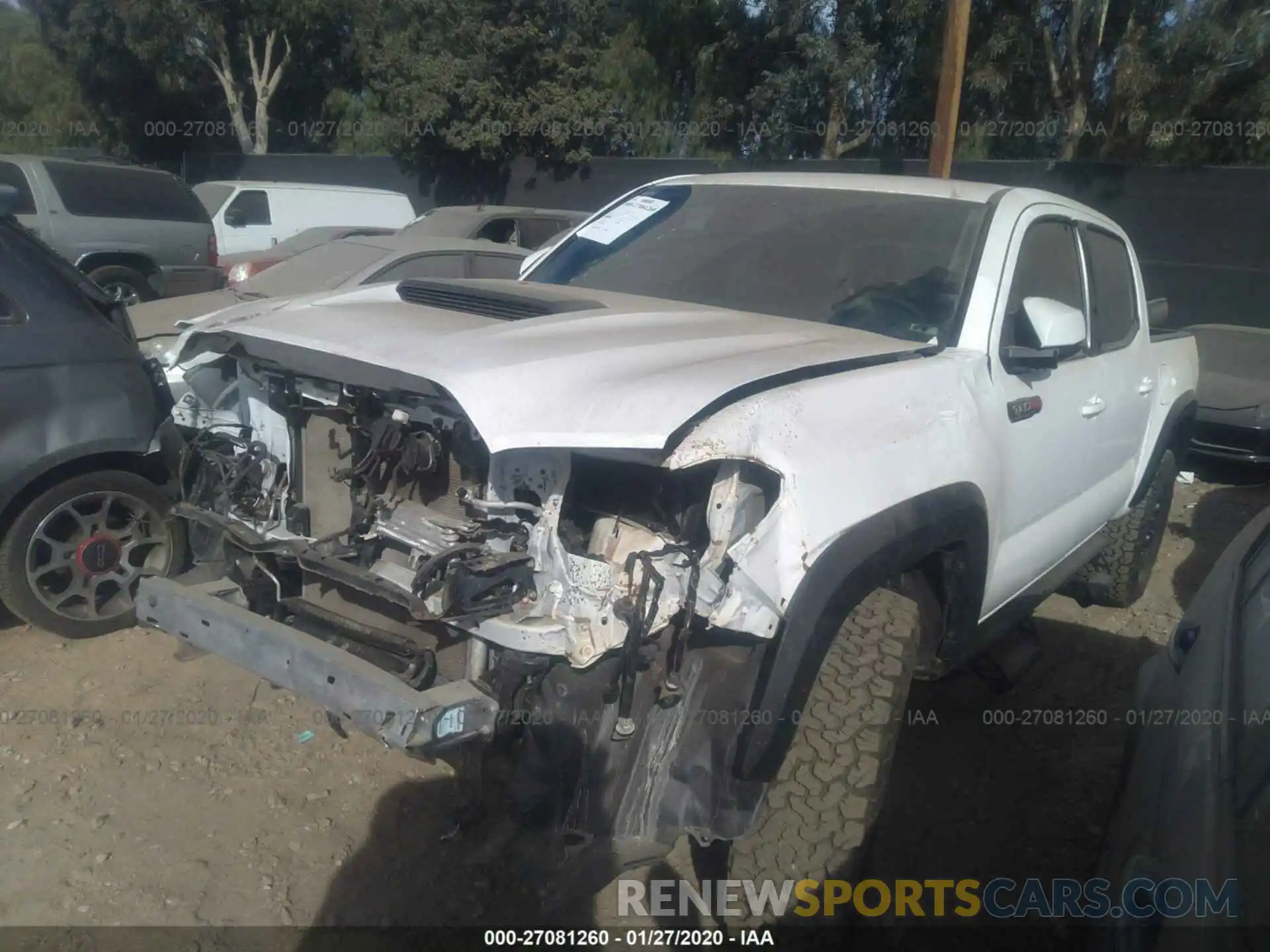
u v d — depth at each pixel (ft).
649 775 8.25
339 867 10.43
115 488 14.52
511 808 8.04
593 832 8.07
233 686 13.64
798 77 55.98
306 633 9.31
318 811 11.23
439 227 36.65
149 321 22.36
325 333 9.36
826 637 8.29
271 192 50.26
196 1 79.00
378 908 9.91
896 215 12.72
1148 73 48.55
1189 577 20.34
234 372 10.69
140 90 88.38
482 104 67.97
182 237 39.96
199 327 10.41
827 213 13.05
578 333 9.45
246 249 49.39
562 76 69.87
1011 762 13.12
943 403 9.93
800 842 8.70
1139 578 17.80
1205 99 48.49
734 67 61.36
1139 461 16.02
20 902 9.67
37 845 10.46
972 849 11.36
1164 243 44.42
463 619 7.77
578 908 10.05
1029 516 12.11
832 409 8.64
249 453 10.03
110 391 14.14
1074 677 15.47
